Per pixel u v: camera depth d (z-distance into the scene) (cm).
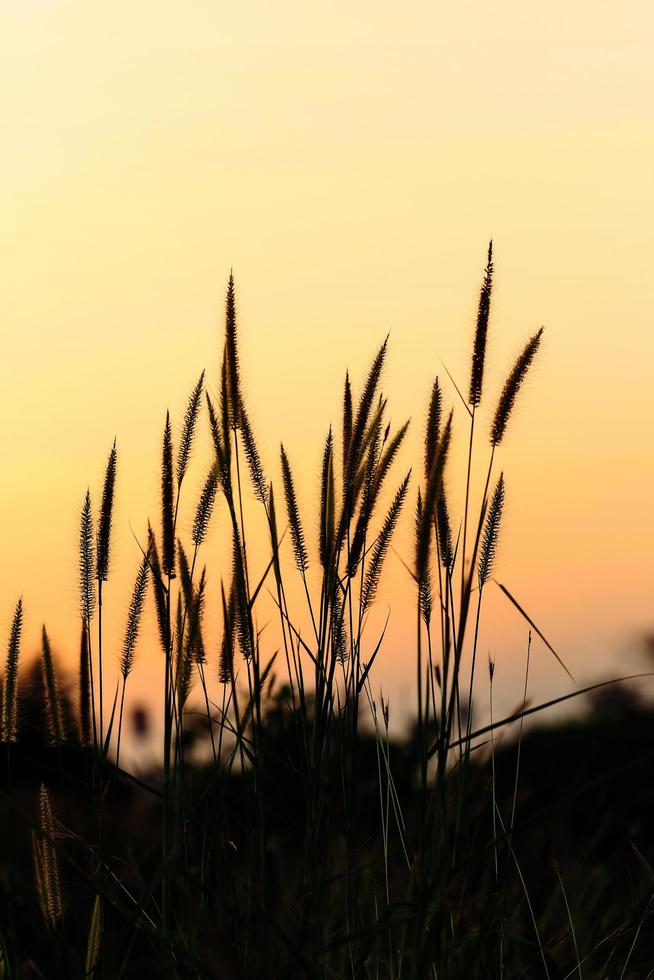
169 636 312
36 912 339
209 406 320
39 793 311
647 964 367
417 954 259
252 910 305
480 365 296
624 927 360
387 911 276
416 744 317
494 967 325
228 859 313
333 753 317
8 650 318
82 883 317
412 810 320
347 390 307
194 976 292
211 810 333
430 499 262
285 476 335
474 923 312
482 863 334
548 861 419
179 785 313
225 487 313
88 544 324
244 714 314
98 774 312
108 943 317
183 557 328
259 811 302
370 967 339
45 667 319
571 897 408
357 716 311
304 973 296
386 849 321
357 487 304
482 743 329
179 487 323
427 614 293
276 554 313
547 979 330
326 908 321
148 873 345
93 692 319
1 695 317
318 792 296
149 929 295
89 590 323
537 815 265
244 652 327
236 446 316
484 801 353
